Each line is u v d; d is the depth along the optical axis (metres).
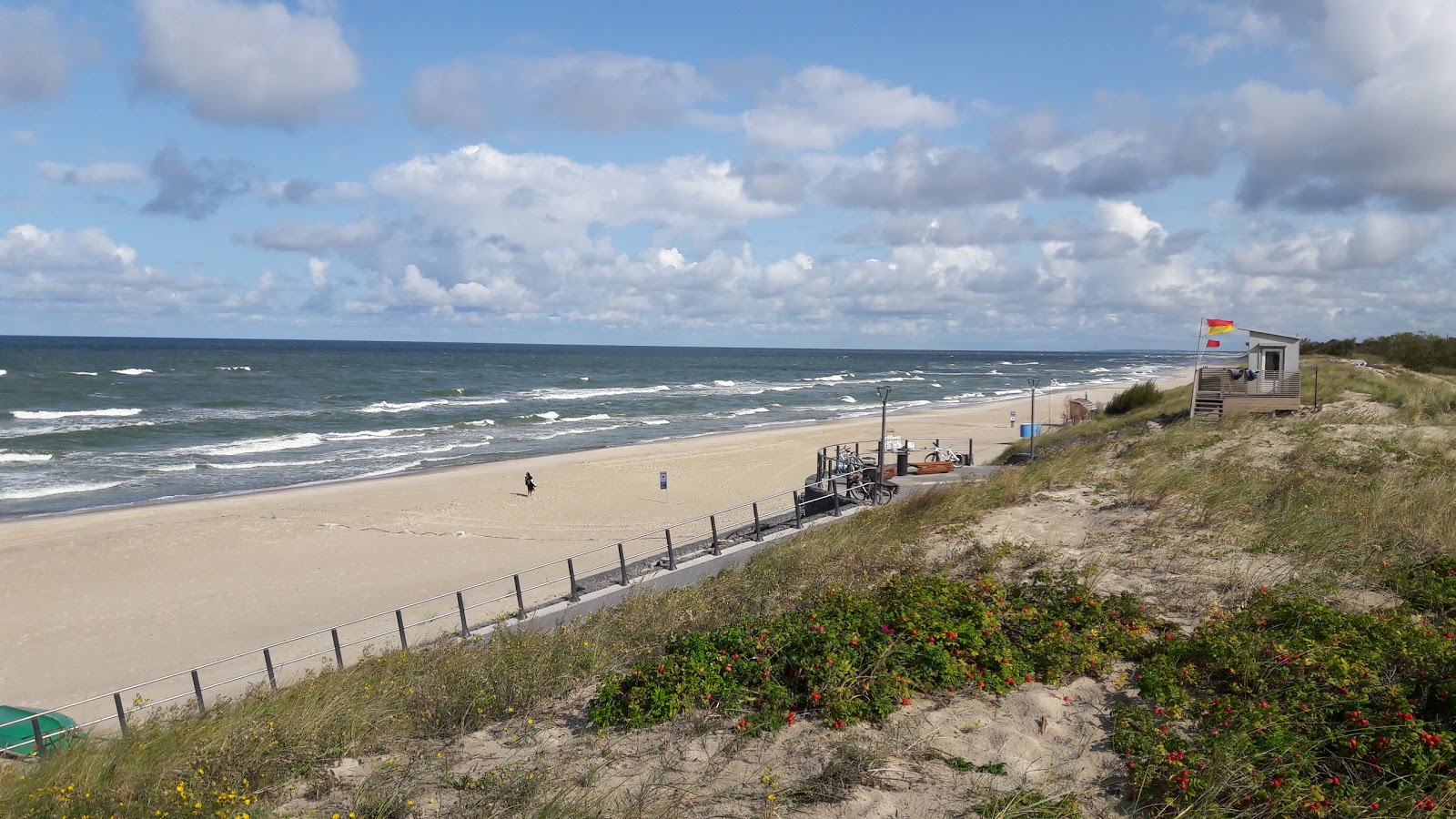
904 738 5.57
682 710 6.26
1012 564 10.02
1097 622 7.31
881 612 7.32
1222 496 12.14
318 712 7.18
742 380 106.44
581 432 51.69
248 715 7.88
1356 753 4.80
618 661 7.89
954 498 15.20
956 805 4.71
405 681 8.47
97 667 16.00
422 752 6.16
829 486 20.59
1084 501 13.37
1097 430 29.27
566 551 23.36
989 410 65.12
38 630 17.97
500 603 17.94
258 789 5.75
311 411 58.94
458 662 8.90
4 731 11.03
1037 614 7.40
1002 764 5.12
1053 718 5.80
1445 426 18.05
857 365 171.62
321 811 5.30
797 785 5.02
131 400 62.28
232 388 74.75
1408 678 5.65
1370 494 11.13
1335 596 7.79
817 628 6.74
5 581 21.22
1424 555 8.77
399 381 88.38
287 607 19.22
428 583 20.66
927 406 71.06
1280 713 5.31
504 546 24.16
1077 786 4.88
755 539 16.56
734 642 6.94
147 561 22.92
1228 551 9.55
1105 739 5.45
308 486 33.31
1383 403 23.31
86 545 24.28
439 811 5.11
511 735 6.36
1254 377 23.41
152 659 16.36
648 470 36.91
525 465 38.25
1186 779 4.62
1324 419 19.64
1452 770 4.53
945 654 6.45
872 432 50.00
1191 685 6.02
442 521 27.17
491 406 66.31
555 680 7.45
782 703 6.14
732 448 43.72
